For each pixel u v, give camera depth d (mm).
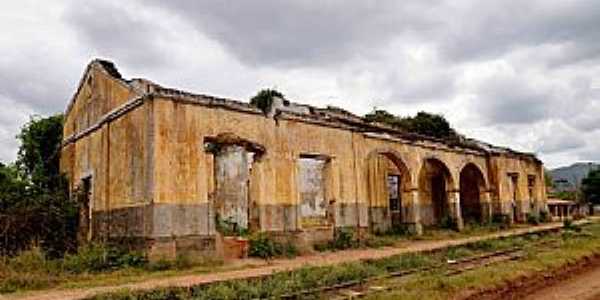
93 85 21844
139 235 16516
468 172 33688
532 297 13250
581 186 68688
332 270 13906
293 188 19859
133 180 17234
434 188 32000
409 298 10922
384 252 18922
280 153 19688
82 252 16297
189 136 17078
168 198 16219
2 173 23125
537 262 16594
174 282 12328
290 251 18734
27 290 12164
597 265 19203
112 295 10891
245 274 13578
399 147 25969
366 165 23938
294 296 11344
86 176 21406
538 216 36656
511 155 35250
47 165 27031
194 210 16719
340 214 21719
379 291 11758
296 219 19656
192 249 16422
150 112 16516
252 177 19047
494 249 20750
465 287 12438
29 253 15289
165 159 16391
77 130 23703
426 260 16953
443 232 27453
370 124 25609
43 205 19484
